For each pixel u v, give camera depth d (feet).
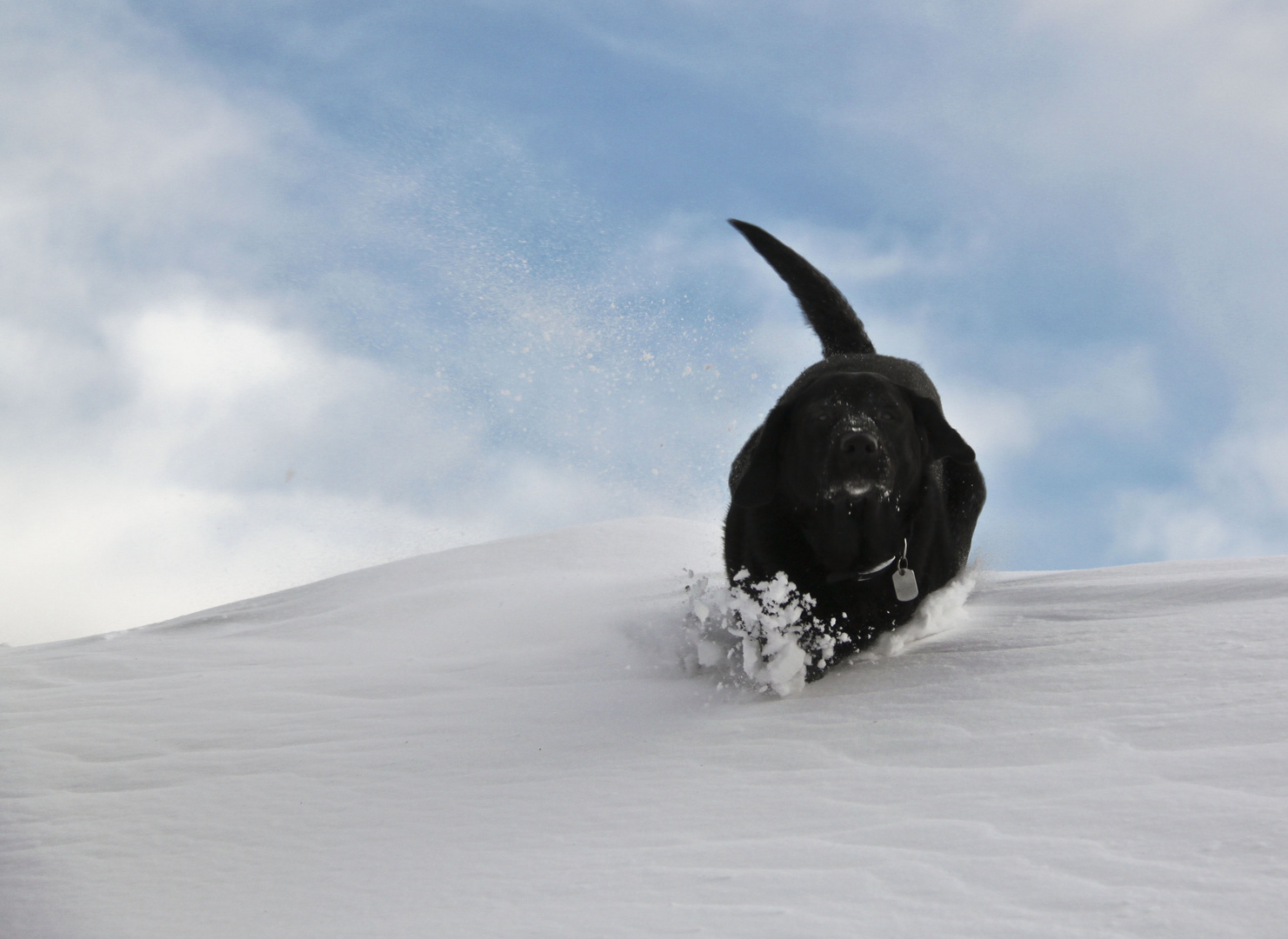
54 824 9.52
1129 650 11.27
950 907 5.56
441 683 14.62
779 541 13.87
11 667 17.38
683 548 26.27
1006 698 10.14
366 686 14.62
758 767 9.23
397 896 7.05
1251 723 8.13
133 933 6.82
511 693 13.69
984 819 6.89
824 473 12.82
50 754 11.92
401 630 19.45
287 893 7.38
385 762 10.86
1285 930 4.85
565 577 23.22
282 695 14.30
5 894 7.74
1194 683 9.59
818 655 13.17
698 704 12.38
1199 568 17.15
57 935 6.91
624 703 12.71
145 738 12.40
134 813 9.71
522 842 7.97
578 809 8.62
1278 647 10.41
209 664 17.15
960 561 15.93
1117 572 17.95
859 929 5.42
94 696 14.69
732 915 5.84
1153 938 4.92
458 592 22.16
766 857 6.78
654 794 8.80
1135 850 6.00
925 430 14.25
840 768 8.82
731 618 13.88
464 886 7.05
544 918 6.20
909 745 9.16
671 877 6.64
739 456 16.78
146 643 19.81
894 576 13.53
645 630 16.72
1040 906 5.43
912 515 14.10
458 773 10.27
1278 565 16.22
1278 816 6.19
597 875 6.89
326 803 9.62
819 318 19.95
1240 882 5.40
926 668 12.41
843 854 6.62
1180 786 6.97
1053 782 7.45
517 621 18.95
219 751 11.74
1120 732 8.43
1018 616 15.01
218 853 8.48
